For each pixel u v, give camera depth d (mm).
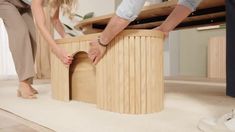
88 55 1164
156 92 1038
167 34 1110
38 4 1375
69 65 1316
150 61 1003
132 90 995
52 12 1552
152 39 1000
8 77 3158
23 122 926
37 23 1362
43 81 2697
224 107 1136
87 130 797
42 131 814
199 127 801
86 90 1276
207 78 3174
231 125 735
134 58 982
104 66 1060
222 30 3537
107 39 994
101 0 4090
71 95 1369
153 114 1007
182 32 4008
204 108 1119
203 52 3771
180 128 811
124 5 901
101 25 2244
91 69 1233
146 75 1000
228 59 943
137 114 999
